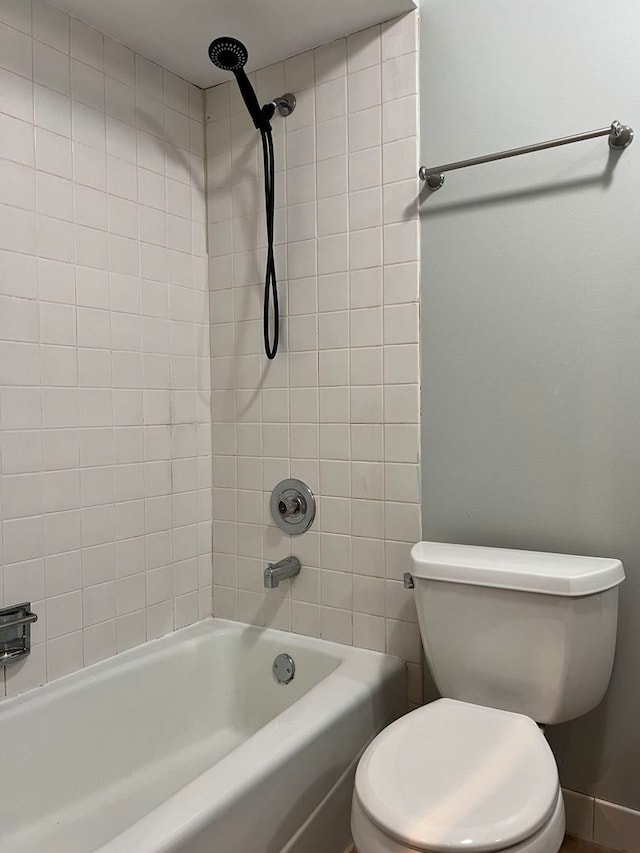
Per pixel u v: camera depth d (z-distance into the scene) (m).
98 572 1.69
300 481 1.87
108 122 1.72
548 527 1.52
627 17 1.40
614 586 1.33
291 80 1.84
